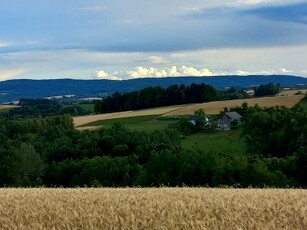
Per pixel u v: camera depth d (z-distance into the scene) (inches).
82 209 625.3
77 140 2874.0
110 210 617.9
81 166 2263.8
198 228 534.9
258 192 838.5
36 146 2901.1
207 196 759.7
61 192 839.1
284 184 1690.5
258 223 547.5
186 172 1823.3
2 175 2075.5
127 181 2033.7
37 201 700.0
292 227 548.7
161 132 2930.6
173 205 658.8
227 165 1748.3
